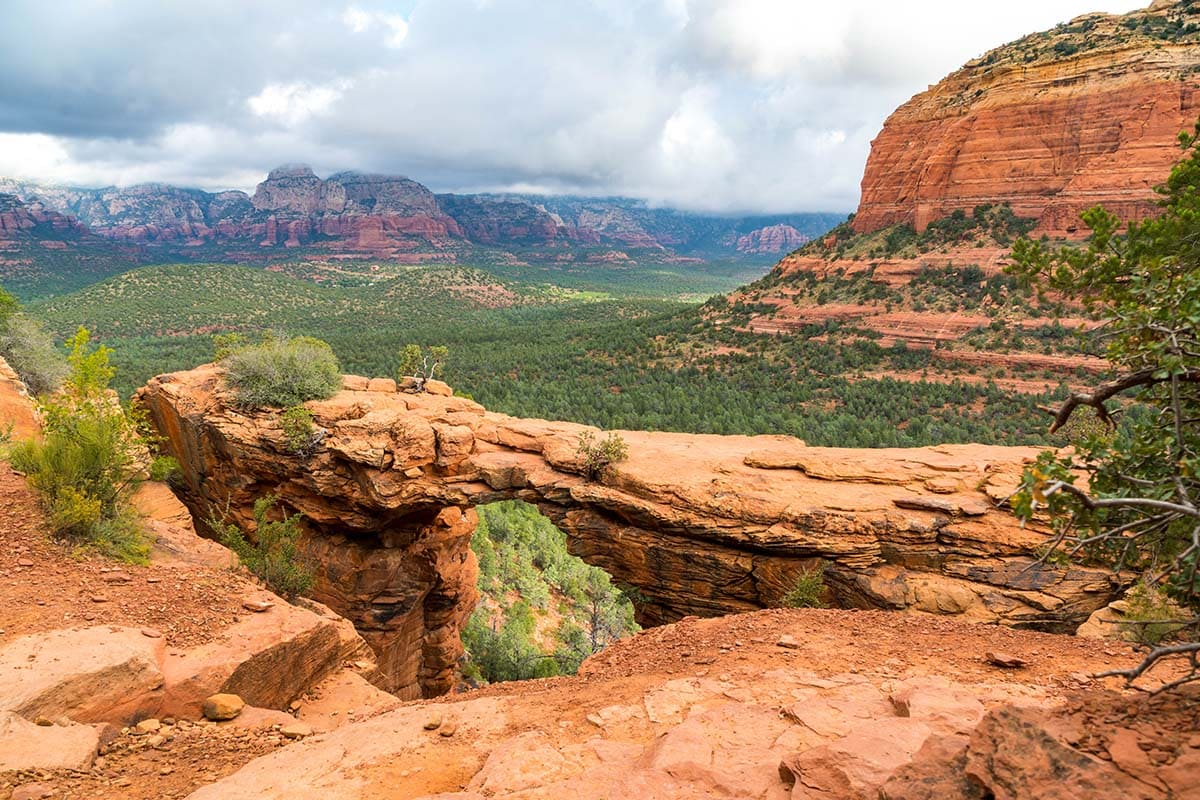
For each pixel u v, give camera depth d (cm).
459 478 2714
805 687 880
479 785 670
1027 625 1734
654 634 1296
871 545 1977
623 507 2336
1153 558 655
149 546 1481
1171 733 442
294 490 2892
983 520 1919
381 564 2914
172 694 984
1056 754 434
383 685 2975
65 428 1557
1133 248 1277
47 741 804
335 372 3209
